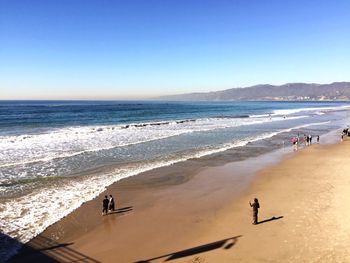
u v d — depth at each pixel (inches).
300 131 1975.9
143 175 888.9
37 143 1353.3
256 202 553.3
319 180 812.0
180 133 1763.0
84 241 506.3
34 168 946.1
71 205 658.2
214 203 670.5
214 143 1448.1
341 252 441.4
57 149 1229.1
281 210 611.2
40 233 532.4
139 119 2928.2
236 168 973.2
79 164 1002.7
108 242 502.3
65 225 563.8
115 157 1114.1
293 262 424.5
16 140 1413.6
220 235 515.8
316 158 1112.8
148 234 528.1
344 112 4411.9
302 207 619.5
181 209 637.9
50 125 2215.8
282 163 1039.0
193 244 489.7
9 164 979.9
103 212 611.5
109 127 2018.9
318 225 532.1
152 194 730.8
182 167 984.9
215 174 904.3
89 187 778.2
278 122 2640.3
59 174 887.7
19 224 565.9
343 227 518.0
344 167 952.9
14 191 743.1
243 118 3085.6
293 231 515.2
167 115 3585.1
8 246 490.0
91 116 3257.9
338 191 707.4
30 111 4050.2
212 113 4079.7
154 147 1320.1
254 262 430.0
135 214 614.2
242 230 530.9
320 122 2704.2
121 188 773.3
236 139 1584.6
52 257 460.4
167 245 489.4
